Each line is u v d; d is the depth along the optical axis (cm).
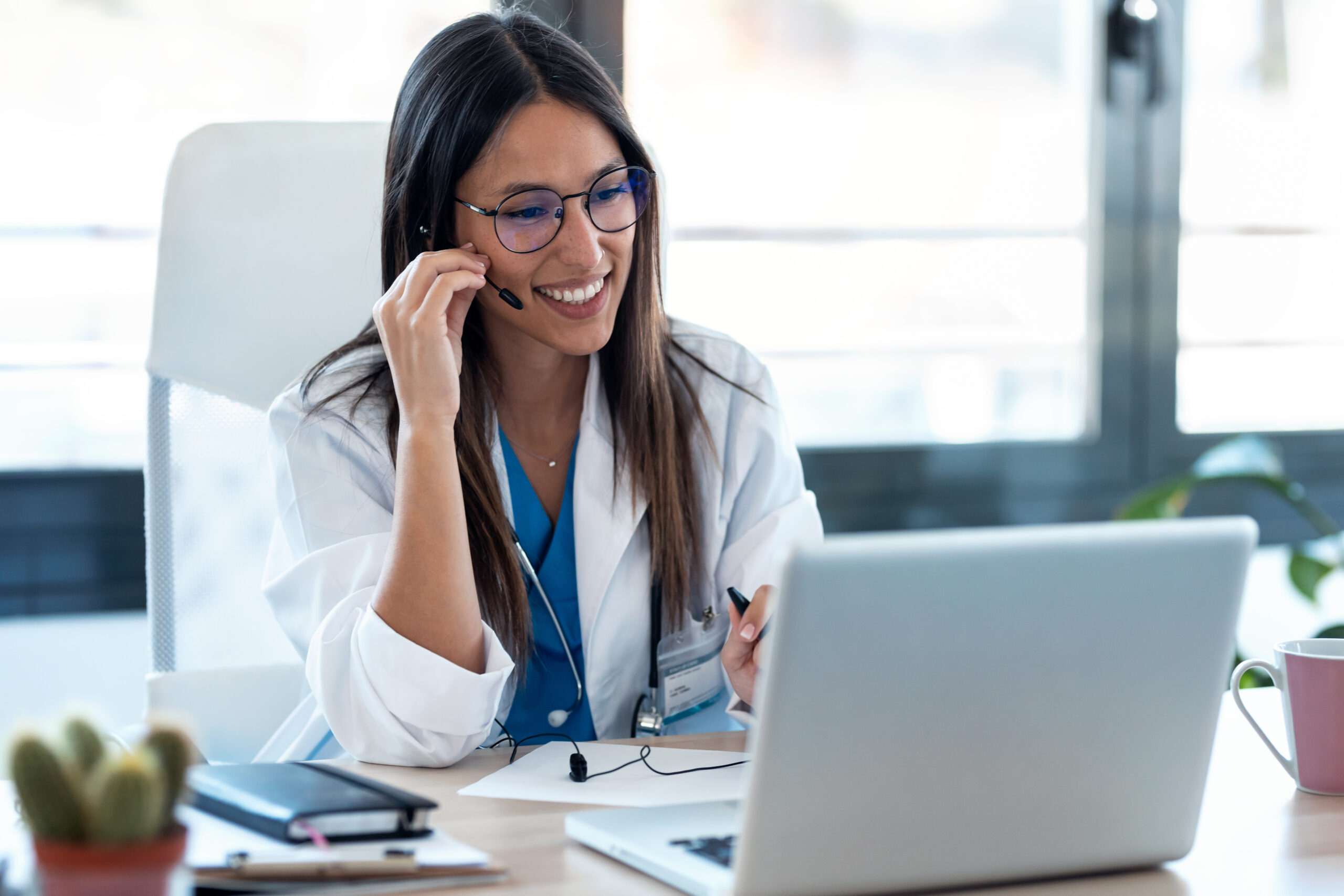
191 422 142
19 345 219
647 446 137
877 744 67
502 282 128
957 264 268
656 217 136
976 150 266
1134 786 74
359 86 229
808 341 262
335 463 131
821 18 253
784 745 65
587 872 76
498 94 124
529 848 81
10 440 220
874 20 256
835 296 262
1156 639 71
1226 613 73
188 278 142
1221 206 281
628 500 136
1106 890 74
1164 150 275
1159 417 284
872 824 68
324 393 135
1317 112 282
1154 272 278
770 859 67
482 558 129
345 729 107
